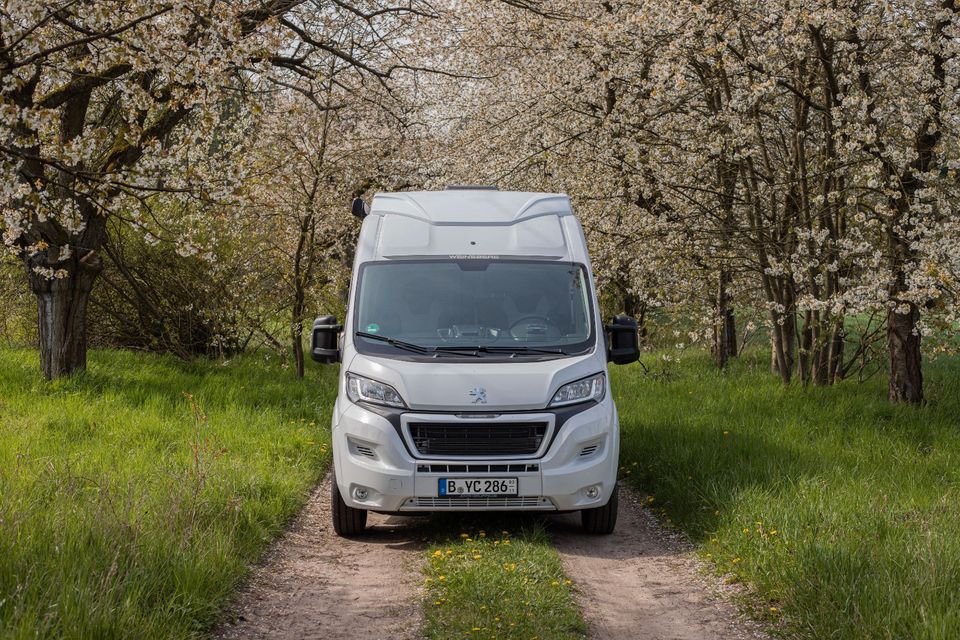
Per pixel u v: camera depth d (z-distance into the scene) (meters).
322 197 16.55
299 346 17.05
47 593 4.57
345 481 6.82
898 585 5.04
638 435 10.46
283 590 5.72
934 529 6.21
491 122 16.06
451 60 17.98
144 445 9.27
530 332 7.15
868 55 11.26
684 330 16.83
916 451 9.34
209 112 8.67
